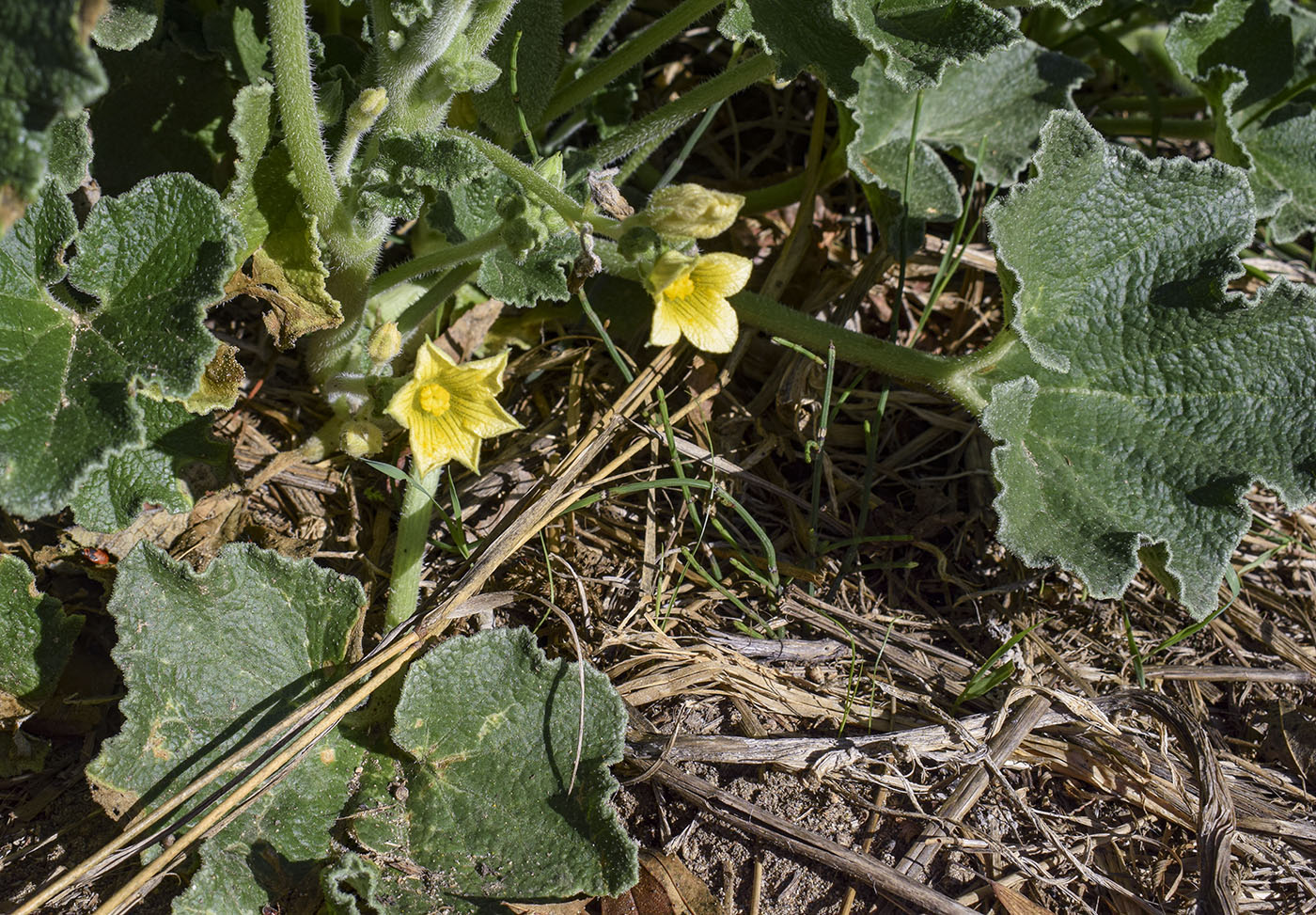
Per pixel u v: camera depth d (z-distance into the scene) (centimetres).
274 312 52
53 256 49
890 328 61
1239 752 55
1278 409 55
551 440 58
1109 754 53
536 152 56
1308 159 64
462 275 56
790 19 54
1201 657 56
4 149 43
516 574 55
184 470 54
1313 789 54
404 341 57
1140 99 68
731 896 50
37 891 47
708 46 68
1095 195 56
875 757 53
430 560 55
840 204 65
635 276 56
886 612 56
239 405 57
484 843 50
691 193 49
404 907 49
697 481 55
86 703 51
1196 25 63
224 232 49
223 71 57
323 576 51
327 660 51
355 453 52
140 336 49
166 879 49
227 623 51
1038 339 57
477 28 53
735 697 53
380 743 51
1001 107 63
